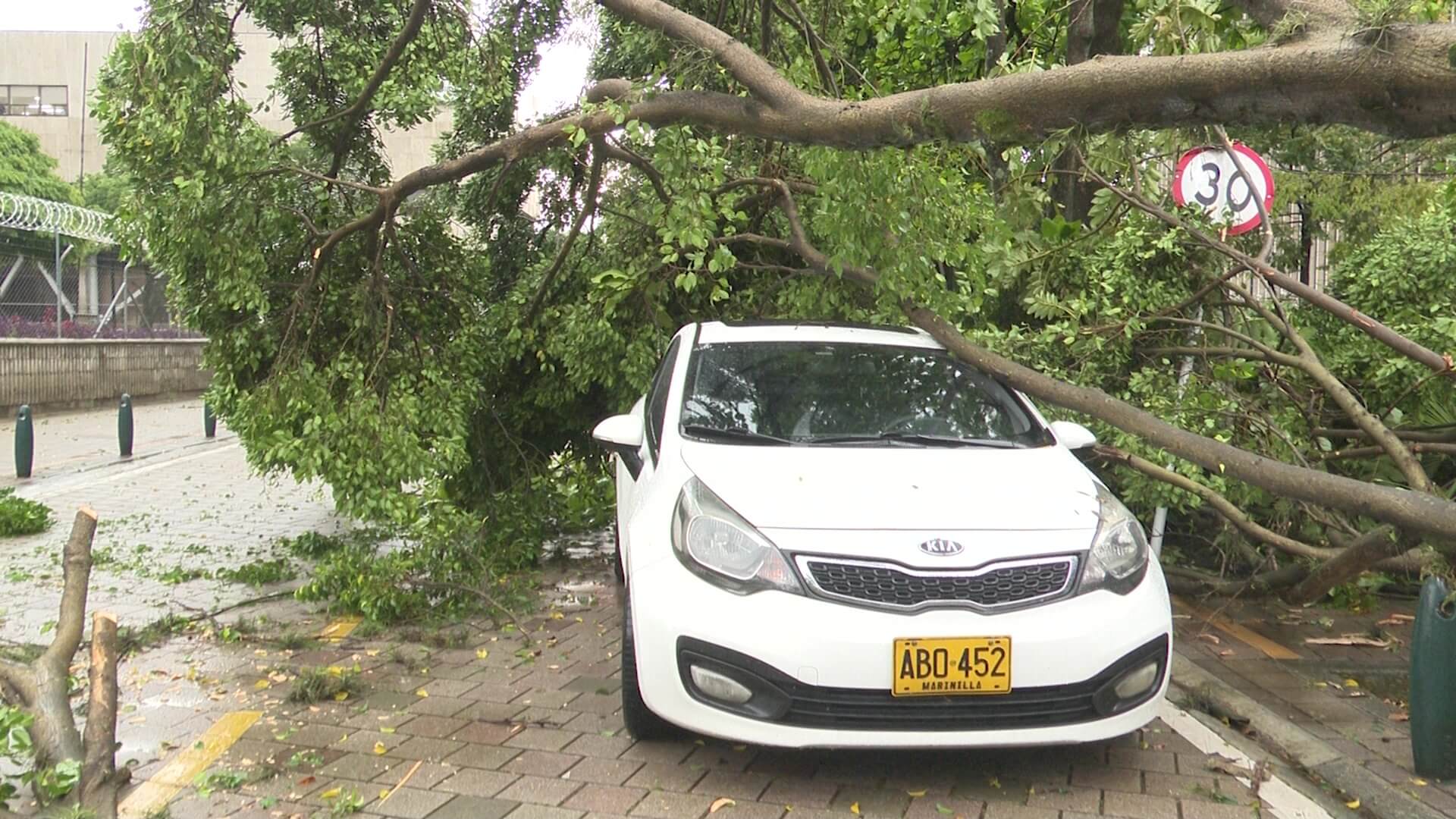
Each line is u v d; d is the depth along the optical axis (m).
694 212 5.13
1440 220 6.99
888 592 3.64
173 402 23.69
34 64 43.59
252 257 6.06
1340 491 4.18
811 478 4.13
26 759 3.99
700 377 5.08
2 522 8.58
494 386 7.26
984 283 5.72
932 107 4.23
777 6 6.72
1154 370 6.19
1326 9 3.52
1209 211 6.38
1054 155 4.54
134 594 6.64
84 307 22.09
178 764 4.02
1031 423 4.91
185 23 5.86
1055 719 3.66
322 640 5.67
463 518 6.17
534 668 5.23
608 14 7.54
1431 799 3.82
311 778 3.90
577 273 7.23
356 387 6.02
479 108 7.50
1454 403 6.27
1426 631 3.95
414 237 6.75
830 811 3.66
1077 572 3.76
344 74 6.59
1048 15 7.89
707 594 3.73
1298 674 5.20
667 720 3.88
